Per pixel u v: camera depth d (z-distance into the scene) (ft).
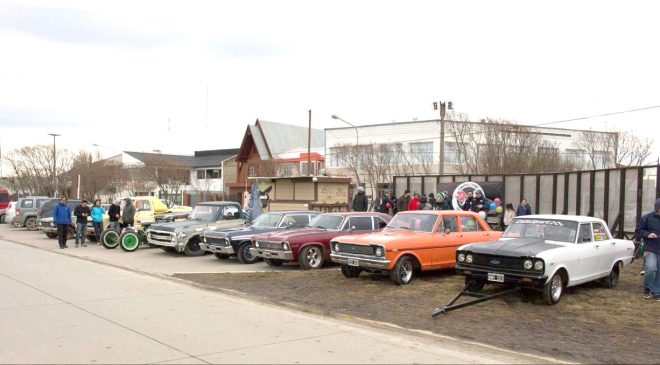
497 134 117.70
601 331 25.26
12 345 21.61
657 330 25.45
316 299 32.68
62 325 25.09
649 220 32.24
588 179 60.34
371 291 35.12
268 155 194.59
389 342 22.80
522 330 25.31
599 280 36.27
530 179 69.05
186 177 200.44
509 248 31.40
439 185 76.79
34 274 42.27
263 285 37.86
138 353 20.62
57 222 63.98
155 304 30.63
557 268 30.35
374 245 36.60
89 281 38.93
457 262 33.22
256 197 69.26
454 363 19.86
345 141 161.07
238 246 50.60
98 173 179.83
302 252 45.19
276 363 19.51
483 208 63.00
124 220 65.87
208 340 22.66
